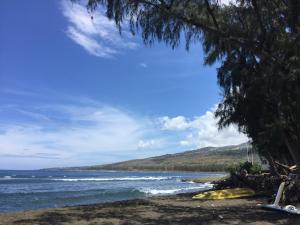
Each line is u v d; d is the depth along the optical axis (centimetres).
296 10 1695
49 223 1562
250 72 2003
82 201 3572
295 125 1914
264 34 1823
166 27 1789
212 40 1900
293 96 1772
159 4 1767
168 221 1595
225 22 1888
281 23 1798
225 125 2230
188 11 1823
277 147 2134
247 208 1964
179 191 4672
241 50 2033
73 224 1539
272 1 1802
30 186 6700
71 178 11681
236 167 3912
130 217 1702
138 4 1747
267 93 1858
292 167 2664
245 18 1872
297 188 1936
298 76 1705
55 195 4347
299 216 1653
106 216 1736
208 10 1833
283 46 1741
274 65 1766
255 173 3669
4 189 5806
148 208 2023
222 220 1596
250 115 2023
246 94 2003
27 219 1656
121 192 4569
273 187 2575
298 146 1991
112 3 1714
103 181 9169
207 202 2312
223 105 2217
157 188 5547
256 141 2106
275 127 1888
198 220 1608
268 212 1786
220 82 2167
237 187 2886
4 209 3041
